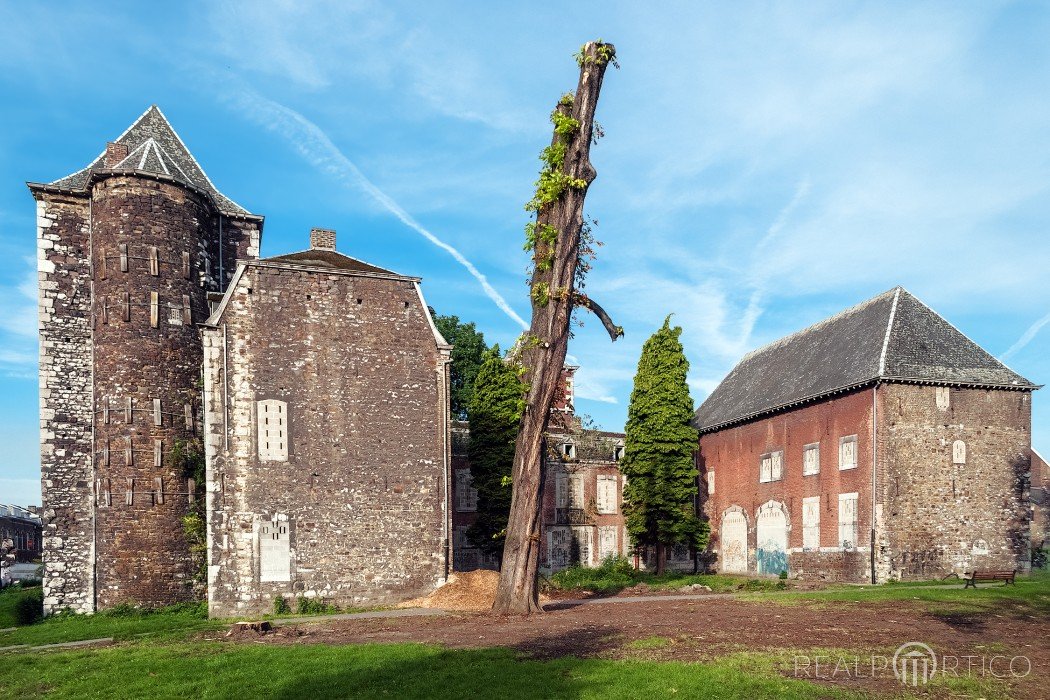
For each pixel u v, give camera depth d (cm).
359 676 1055
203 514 2245
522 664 1111
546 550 3759
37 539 7044
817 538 3008
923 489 2711
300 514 2084
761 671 1044
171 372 2270
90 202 2409
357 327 2227
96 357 2248
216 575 1988
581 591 2602
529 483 1822
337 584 2091
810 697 903
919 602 1909
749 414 3494
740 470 3612
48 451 2312
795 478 3178
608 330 1852
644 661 1118
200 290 2386
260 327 2120
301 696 976
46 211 2391
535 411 1811
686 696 907
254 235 2652
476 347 4578
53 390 2342
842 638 1345
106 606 2130
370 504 2159
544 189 1794
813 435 3081
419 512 2211
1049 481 4381
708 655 1176
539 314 1828
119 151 2523
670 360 3522
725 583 2905
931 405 2772
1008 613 1695
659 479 3416
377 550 2147
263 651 1285
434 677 1037
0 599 2509
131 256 2262
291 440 2106
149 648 1402
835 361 3125
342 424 2166
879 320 3014
